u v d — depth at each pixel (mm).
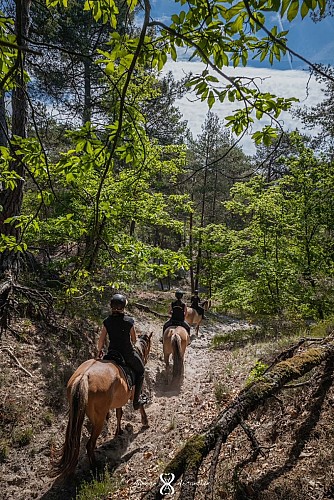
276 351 8375
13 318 9062
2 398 6852
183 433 6543
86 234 9594
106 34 13703
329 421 5004
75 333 9680
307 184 13453
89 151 3367
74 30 13305
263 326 13609
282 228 13922
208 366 11227
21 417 6684
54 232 9742
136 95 8188
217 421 4293
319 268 13258
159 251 9289
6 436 6266
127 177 9969
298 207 13695
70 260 10656
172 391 9320
